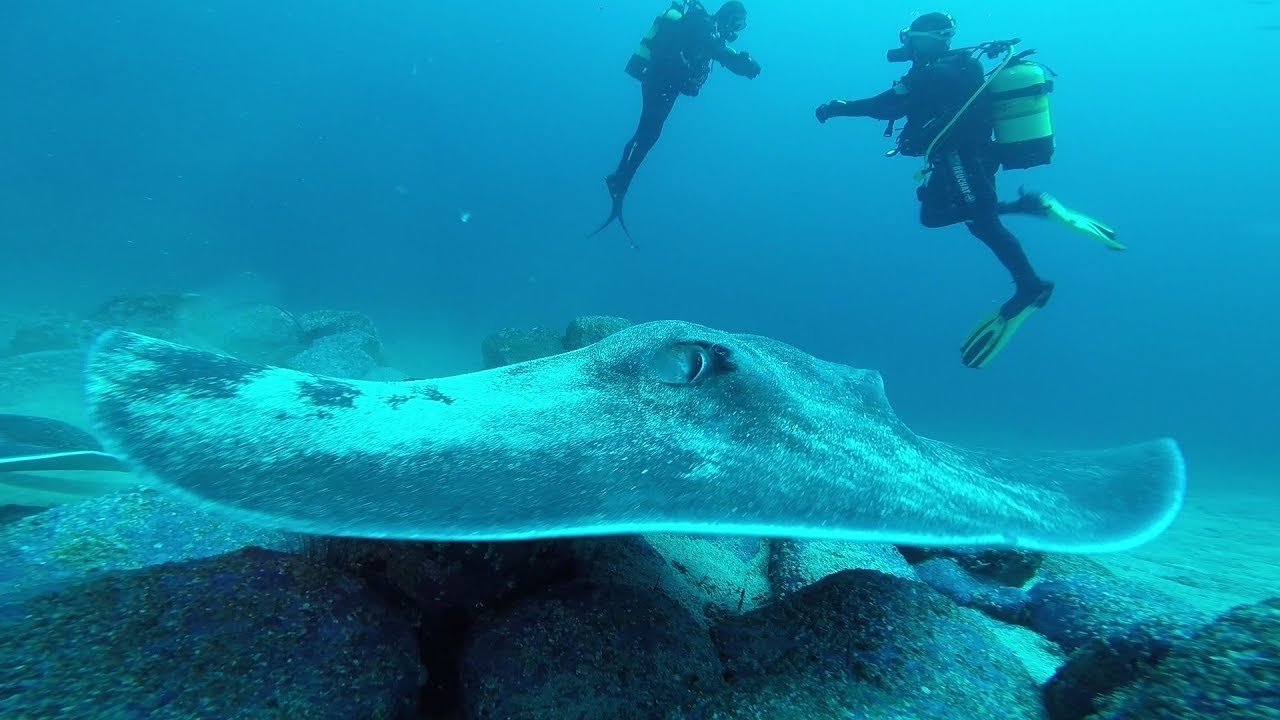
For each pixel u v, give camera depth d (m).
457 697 1.86
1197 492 13.30
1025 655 2.51
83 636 1.38
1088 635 2.56
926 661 1.77
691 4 9.15
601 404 1.93
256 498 1.38
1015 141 5.62
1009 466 2.16
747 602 2.71
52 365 7.48
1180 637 1.62
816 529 1.40
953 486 1.72
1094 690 1.67
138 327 9.08
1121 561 5.22
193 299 9.84
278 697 1.39
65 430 4.11
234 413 1.67
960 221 6.00
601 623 1.86
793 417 1.89
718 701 1.67
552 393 2.03
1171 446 2.14
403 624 1.77
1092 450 2.42
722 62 9.21
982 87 5.57
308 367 7.88
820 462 1.68
